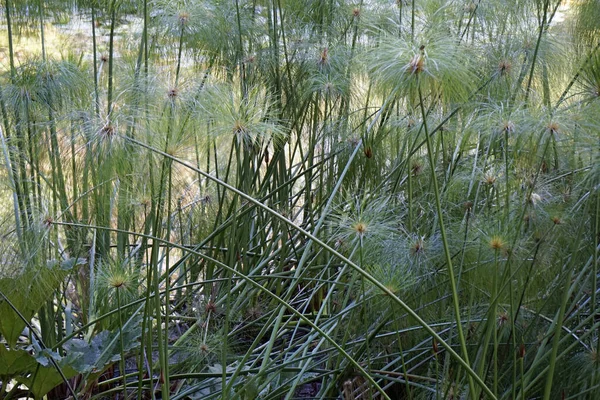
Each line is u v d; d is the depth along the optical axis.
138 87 1.79
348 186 2.27
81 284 2.08
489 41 2.09
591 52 1.73
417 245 1.72
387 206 1.98
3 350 1.69
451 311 1.84
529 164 1.65
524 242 1.54
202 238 2.36
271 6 2.50
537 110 1.62
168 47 2.28
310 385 2.08
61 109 2.05
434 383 1.83
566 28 2.05
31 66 2.03
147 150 1.61
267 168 2.39
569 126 1.52
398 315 1.79
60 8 2.32
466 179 1.83
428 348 1.77
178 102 1.64
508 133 1.62
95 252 2.16
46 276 1.79
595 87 1.62
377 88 1.53
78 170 2.11
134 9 2.27
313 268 2.18
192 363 1.96
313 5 2.39
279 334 1.98
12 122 2.03
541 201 1.58
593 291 1.46
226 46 2.29
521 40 2.04
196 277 2.35
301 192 2.52
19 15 2.29
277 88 2.37
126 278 1.67
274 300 2.27
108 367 1.88
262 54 2.35
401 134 2.15
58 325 2.04
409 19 2.29
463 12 2.16
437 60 1.35
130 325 1.87
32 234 1.78
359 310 1.95
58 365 1.73
